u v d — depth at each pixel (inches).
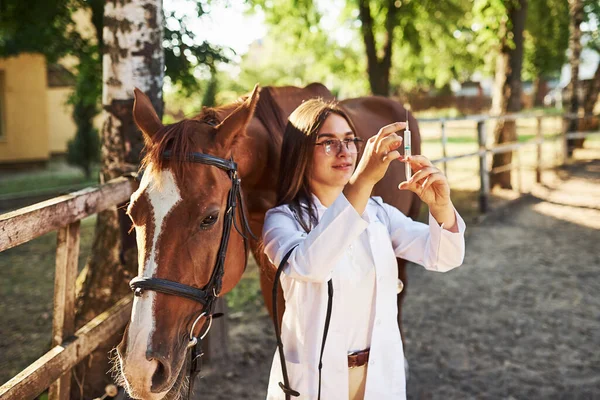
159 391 55.1
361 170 57.4
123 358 55.6
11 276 216.8
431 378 131.4
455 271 211.9
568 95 532.1
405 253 72.6
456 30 506.3
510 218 294.4
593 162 487.5
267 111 93.0
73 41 243.6
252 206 89.9
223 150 65.3
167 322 57.4
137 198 59.9
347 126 71.2
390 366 66.4
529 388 126.3
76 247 88.3
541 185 386.6
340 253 58.5
